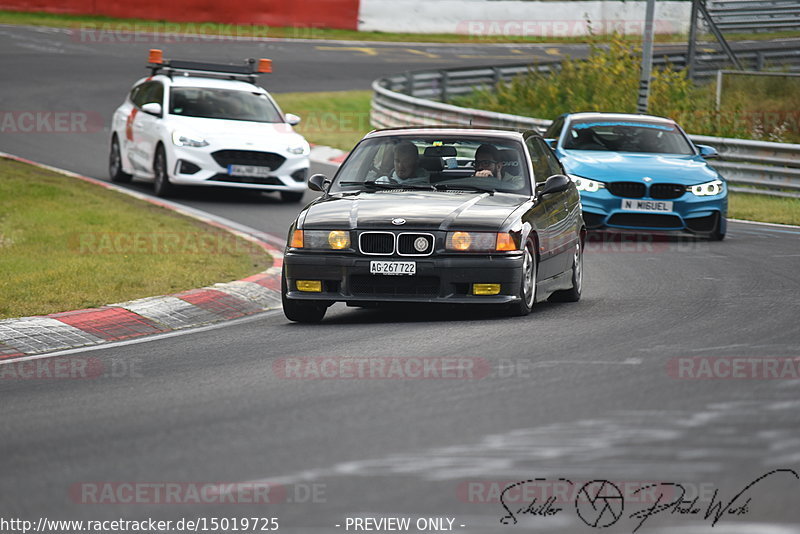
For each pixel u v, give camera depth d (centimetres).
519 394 2441
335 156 8994
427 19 17362
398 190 3744
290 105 11212
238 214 6178
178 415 2362
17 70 11988
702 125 9381
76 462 2036
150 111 6731
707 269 4697
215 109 6788
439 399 2416
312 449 2058
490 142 3866
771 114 9850
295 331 3412
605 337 3112
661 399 2362
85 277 4153
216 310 3828
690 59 12388
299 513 1734
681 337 3097
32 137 9025
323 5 16588
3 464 2038
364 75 13425
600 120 6025
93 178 7325
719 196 5588
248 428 2227
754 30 13225
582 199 5512
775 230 6191
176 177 6481
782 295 3934
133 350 3177
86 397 2580
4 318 3494
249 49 14525
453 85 12144
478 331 3253
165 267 4428
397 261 3406
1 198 6038
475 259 3397
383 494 1806
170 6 15750
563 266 3881
